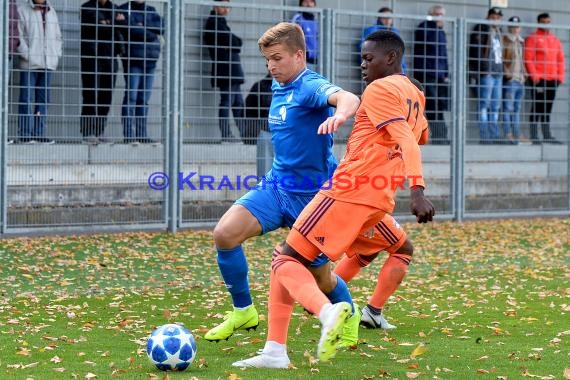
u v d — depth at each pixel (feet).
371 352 52.29
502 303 69.05
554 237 108.17
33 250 89.15
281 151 51.26
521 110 123.44
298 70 50.47
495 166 122.42
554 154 126.72
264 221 50.96
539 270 86.17
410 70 116.06
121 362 48.57
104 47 99.04
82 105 98.73
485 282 79.00
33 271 79.20
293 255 46.93
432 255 93.71
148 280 77.46
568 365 49.03
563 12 143.64
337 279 52.31
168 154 102.89
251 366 47.80
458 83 117.91
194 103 104.68
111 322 60.13
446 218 118.52
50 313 62.80
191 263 86.22
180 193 103.40
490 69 120.06
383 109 46.24
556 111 127.13
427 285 77.25
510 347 53.67
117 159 100.68
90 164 99.35
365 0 128.88
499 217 122.11
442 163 118.52
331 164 51.98
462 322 61.67
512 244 102.47
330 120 44.86
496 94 121.08
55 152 97.60
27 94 96.12
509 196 123.54
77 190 98.84
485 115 120.98
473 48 119.96
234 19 108.37
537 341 55.57
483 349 53.11
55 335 55.83
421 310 66.08
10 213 95.86
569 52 128.26
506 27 121.19
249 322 52.60
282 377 45.60
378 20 114.83
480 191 121.60
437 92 117.08
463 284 77.92
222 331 52.37
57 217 97.86
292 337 56.34
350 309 43.27
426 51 115.85
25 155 96.27
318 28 109.19
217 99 105.70
